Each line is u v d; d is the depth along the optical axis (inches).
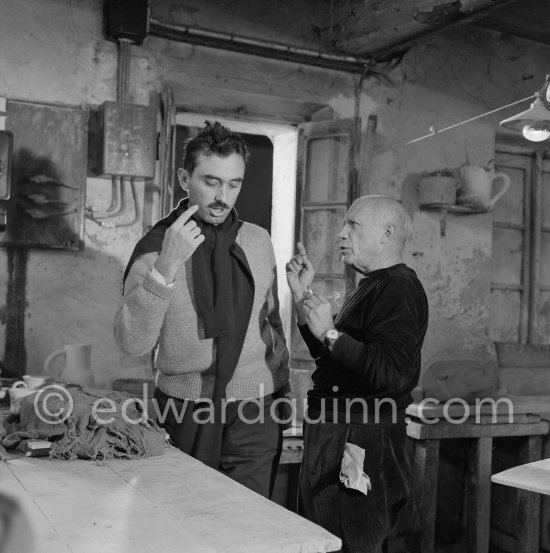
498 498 154.6
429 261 167.2
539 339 185.9
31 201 130.9
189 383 79.4
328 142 161.2
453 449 161.8
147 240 78.5
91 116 136.6
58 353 122.0
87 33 136.3
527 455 145.5
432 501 136.6
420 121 167.0
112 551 46.6
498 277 183.0
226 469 81.1
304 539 49.3
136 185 139.9
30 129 131.3
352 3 150.5
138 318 70.9
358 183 157.4
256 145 206.1
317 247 161.8
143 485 61.6
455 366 146.9
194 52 146.3
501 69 175.3
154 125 134.1
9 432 77.3
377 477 78.5
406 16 137.9
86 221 136.6
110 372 138.3
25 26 132.3
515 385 169.0
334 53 159.0
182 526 51.4
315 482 81.0
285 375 86.5
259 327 83.7
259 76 152.6
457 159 170.7
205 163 76.0
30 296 132.9
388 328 76.3
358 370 75.7
